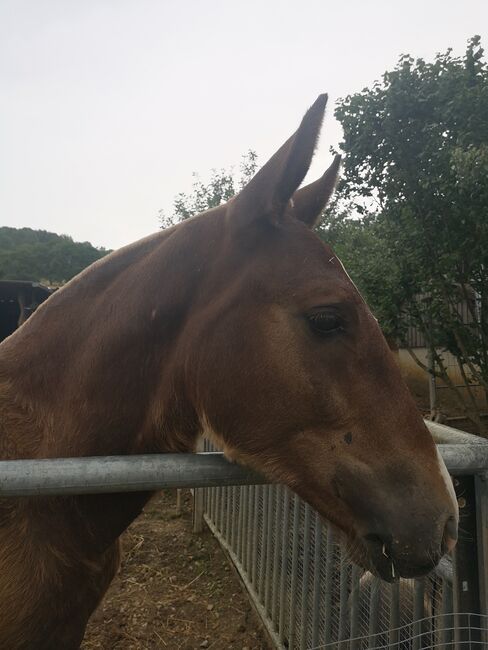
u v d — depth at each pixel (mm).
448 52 5949
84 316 1771
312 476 1470
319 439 1453
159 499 6387
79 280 1864
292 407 1461
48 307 1843
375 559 1415
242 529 4281
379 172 6461
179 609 3965
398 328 6848
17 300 11578
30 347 1770
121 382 1661
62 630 1601
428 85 5887
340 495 1438
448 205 5844
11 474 1175
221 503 4914
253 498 4043
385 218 6781
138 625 3752
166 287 1687
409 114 6023
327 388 1442
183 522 5621
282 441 1491
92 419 1642
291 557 3291
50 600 1534
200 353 1581
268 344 1485
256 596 3854
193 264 1683
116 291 1767
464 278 6078
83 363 1683
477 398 9477
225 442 1551
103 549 1671
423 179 5918
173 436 1677
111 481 1259
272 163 1561
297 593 3168
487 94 5527
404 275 6508
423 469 1387
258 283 1535
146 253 1848
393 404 1449
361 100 6273
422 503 1350
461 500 1516
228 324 1549
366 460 1411
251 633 3689
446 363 9859
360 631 2359
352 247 8484
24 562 1505
